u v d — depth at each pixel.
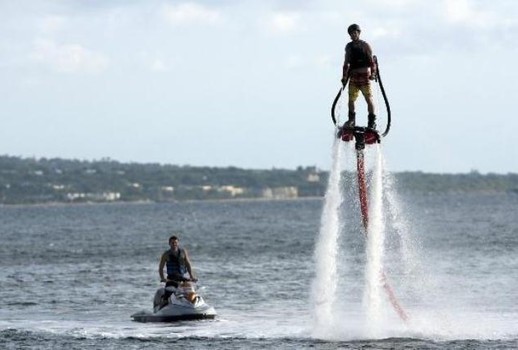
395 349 73.81
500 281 128.12
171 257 93.12
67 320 94.06
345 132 66.81
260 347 75.06
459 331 82.25
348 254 185.88
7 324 91.31
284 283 132.12
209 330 84.62
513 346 74.81
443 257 175.62
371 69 66.06
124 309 104.19
